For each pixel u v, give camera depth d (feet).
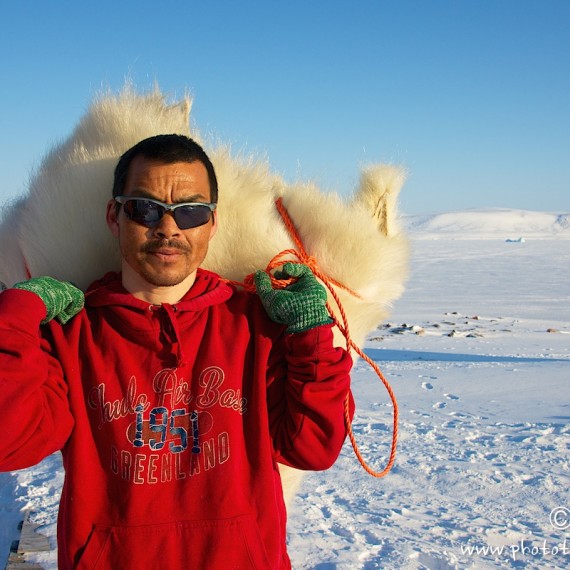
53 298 6.59
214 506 6.52
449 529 17.69
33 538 16.29
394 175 10.23
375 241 9.60
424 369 48.80
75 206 8.52
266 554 6.66
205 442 6.65
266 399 7.04
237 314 7.22
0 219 10.03
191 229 6.86
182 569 6.44
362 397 37.70
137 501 6.43
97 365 6.72
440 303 130.11
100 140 9.30
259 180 9.36
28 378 6.06
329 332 6.95
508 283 181.27
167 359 6.79
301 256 9.00
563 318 106.42
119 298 6.81
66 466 6.77
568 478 22.22
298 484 10.21
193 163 6.94
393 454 8.61
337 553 15.89
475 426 30.09
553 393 38.42
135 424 6.60
